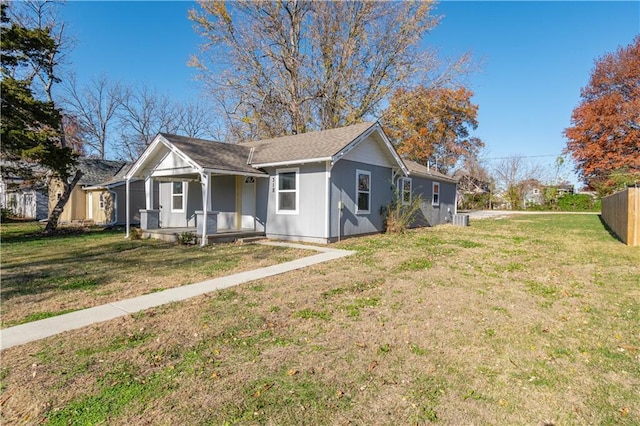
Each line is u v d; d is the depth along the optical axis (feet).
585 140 99.45
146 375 9.95
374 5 68.85
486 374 10.04
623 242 36.45
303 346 11.89
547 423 7.90
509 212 108.17
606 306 15.94
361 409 8.38
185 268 24.29
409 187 53.47
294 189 38.32
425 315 14.84
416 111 82.28
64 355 11.19
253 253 30.22
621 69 94.53
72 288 19.25
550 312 15.23
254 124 75.87
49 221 51.06
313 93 75.25
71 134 92.63
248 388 9.27
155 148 39.45
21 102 41.01
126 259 28.02
